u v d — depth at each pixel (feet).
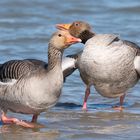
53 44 43.01
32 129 45.03
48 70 42.52
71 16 105.09
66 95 57.26
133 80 52.75
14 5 113.50
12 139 42.45
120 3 116.78
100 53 51.01
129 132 44.45
